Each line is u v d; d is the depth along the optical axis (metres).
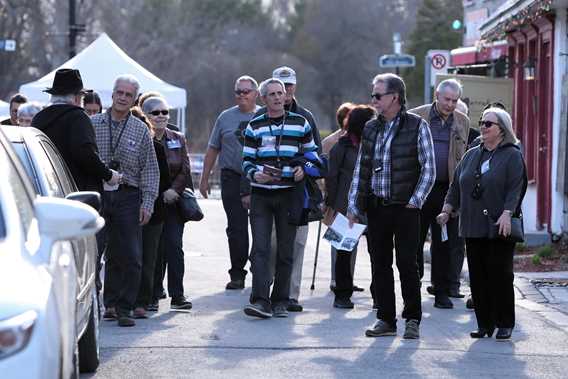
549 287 22.14
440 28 72.25
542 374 14.63
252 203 18.56
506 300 16.94
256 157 18.50
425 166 16.61
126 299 17.75
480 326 17.16
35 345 8.41
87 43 108.25
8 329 8.34
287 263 18.70
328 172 20.30
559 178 29.23
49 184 13.27
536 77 33.25
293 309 19.56
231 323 18.14
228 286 22.52
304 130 18.47
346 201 20.25
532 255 27.19
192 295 21.59
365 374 14.41
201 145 100.19
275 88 18.30
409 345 16.39
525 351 16.12
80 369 14.37
